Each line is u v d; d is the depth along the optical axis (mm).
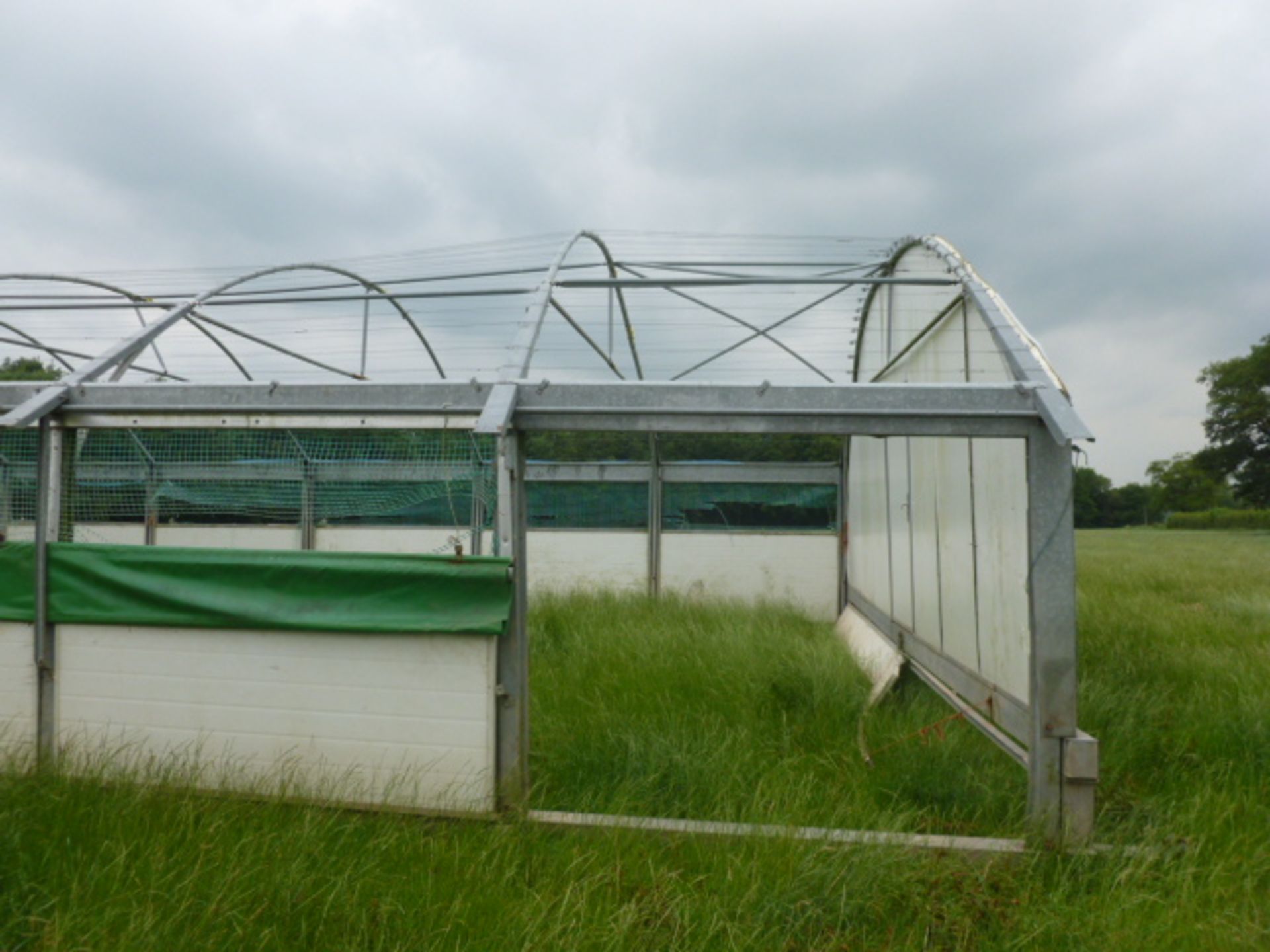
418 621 4773
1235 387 62125
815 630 11039
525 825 4508
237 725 5012
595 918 3594
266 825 4223
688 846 4285
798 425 4680
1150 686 7375
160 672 5090
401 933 3492
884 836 4266
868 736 6230
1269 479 61844
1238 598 12805
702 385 4719
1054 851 4379
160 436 8680
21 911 3420
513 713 4785
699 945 3514
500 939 3461
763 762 5352
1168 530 74312
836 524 13477
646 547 13742
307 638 4949
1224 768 5438
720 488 13727
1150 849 4262
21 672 5227
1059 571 4539
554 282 6484
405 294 7414
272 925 3486
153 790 4555
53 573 5168
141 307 7660
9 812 4078
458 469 5707
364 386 5004
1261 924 3807
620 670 7566
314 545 12156
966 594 6215
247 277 7453
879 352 9328
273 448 10797
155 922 3367
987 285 5758
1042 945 3680
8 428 5320
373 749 4875
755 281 6547
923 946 3641
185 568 5023
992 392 4590
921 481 7711
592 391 4770
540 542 13945
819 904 3781
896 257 8078
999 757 5590
